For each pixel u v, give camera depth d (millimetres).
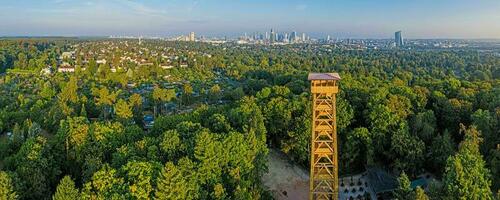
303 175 94438
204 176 70000
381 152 93938
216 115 96000
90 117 141500
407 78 195000
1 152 93625
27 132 108938
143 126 133375
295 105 106250
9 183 66812
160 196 61000
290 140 99438
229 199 67250
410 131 97125
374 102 103125
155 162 67812
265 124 106875
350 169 96188
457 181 65125
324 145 66500
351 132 95562
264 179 92125
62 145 84500
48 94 170000
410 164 88188
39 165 75062
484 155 85625
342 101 102250
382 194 83812
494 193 76188
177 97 176750
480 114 90625
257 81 194375
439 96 110312
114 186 62281
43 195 72938
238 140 77000
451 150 86688
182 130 84188
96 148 80750
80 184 79125
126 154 72750
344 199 84188
